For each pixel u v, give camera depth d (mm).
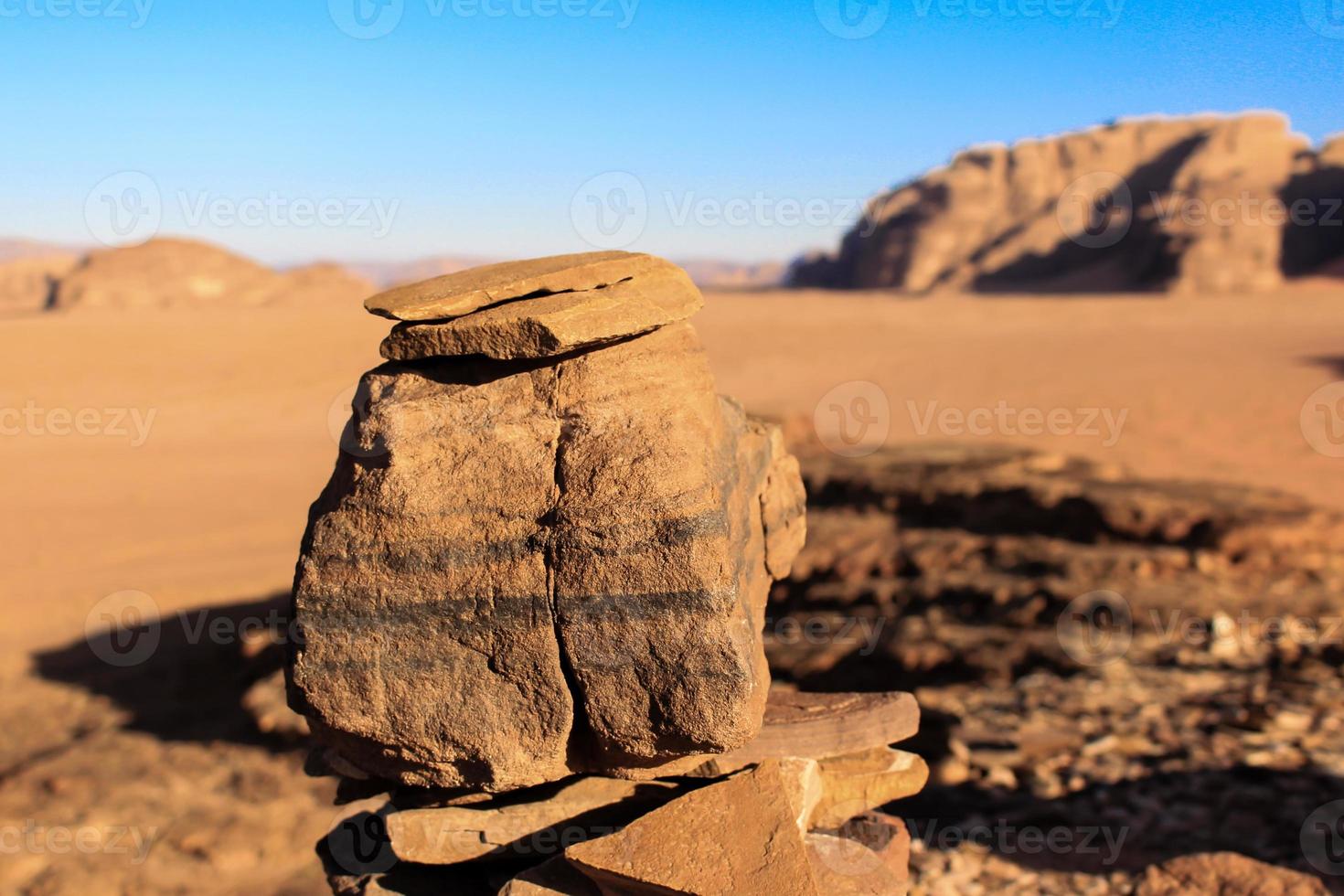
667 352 5086
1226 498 15867
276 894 8820
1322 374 42219
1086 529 15570
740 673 4312
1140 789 8859
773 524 5926
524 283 5031
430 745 4629
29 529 24625
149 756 12055
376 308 4961
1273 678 11094
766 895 4352
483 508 4629
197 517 25859
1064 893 7270
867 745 5383
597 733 4488
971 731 10375
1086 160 126625
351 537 4699
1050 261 109250
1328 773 8711
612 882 4605
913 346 59875
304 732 11961
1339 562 14180
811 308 83312
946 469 18703
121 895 8914
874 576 15555
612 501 4480
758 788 4684
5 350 48188
